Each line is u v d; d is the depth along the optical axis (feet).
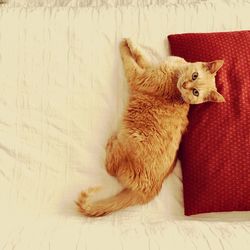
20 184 4.71
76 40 5.02
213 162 4.56
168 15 5.20
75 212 4.73
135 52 4.90
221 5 5.32
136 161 4.60
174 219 4.75
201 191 4.61
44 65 4.94
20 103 4.86
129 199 4.66
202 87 4.37
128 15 5.18
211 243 3.92
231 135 4.55
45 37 5.00
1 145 4.74
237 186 4.53
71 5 5.67
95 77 4.96
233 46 4.77
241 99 4.60
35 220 4.51
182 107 4.67
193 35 4.92
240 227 4.24
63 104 4.91
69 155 4.85
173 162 4.78
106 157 4.77
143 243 3.91
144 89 4.78
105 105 4.95
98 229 4.22
